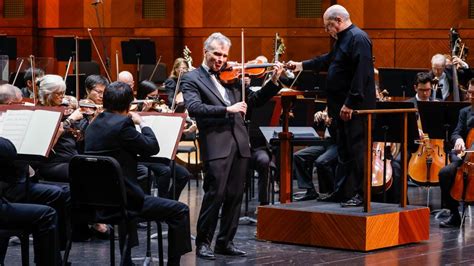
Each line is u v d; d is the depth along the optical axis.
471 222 9.21
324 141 8.61
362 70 7.52
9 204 5.97
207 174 7.28
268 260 7.22
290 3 15.44
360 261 7.19
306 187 10.45
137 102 9.28
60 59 14.32
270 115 9.26
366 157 7.55
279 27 15.51
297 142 8.51
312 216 7.78
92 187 6.05
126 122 6.31
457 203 8.86
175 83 12.20
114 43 16.31
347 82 7.71
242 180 7.37
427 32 14.77
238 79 7.46
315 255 7.42
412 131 8.34
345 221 7.61
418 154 9.98
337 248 7.68
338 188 8.21
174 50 16.00
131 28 16.20
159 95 12.04
